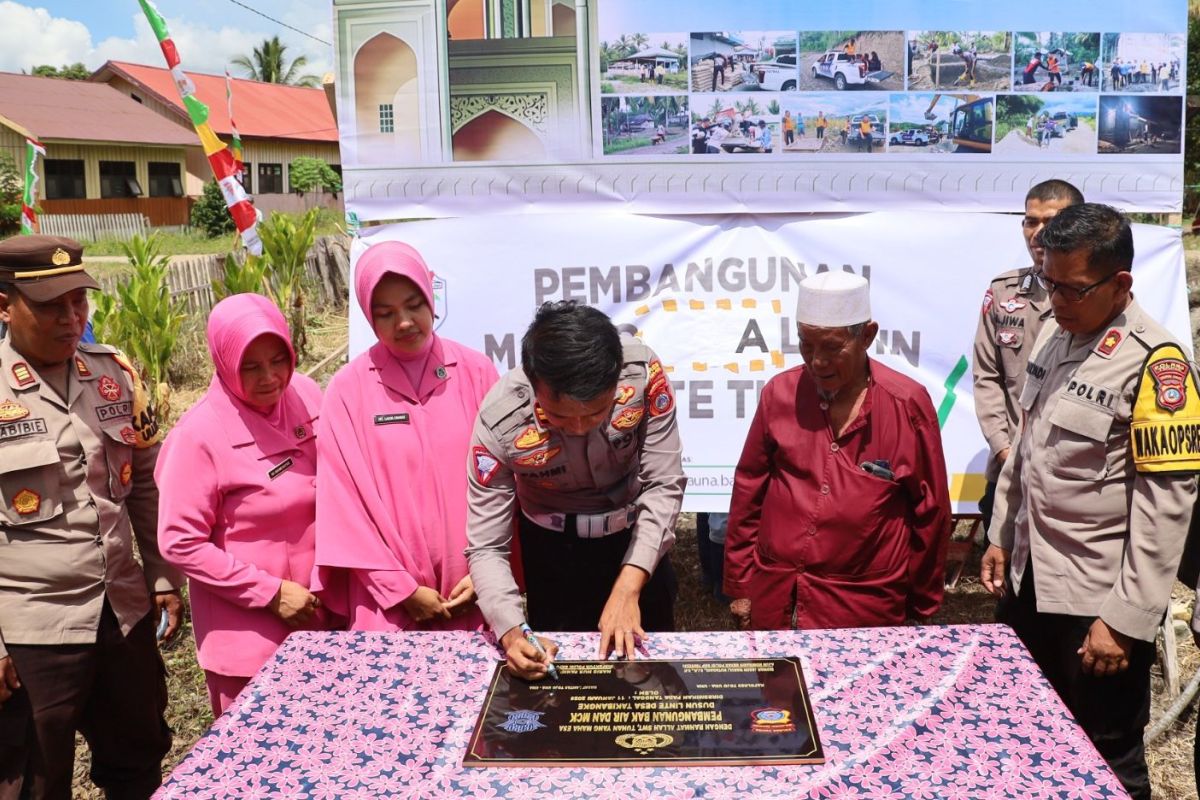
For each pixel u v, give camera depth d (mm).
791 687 1854
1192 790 2904
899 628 2104
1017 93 3646
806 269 3748
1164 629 3426
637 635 2068
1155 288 3738
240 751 1699
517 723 1763
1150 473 2170
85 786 3156
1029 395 2500
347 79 3682
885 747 1654
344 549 2428
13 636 2434
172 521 2389
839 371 2318
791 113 3650
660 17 3592
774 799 1525
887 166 3691
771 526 2566
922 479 2455
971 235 3727
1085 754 1621
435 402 2529
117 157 26500
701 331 3779
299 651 2070
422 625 2490
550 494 2465
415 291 2447
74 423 2514
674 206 3729
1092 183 3699
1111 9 3598
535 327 1988
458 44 3633
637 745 1681
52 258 2406
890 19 3588
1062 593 2350
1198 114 11781
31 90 26141
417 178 3732
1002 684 1851
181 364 8289
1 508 2418
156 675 2777
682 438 3816
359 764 1656
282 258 8781
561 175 3721
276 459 2492
